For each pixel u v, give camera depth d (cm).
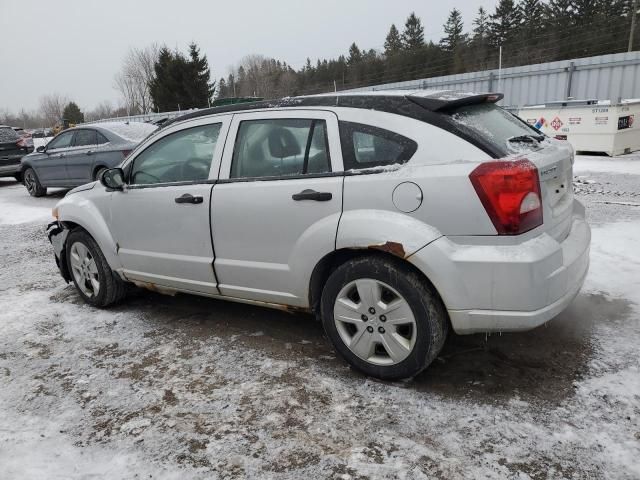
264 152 330
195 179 365
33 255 654
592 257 496
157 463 242
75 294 491
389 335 289
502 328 263
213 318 412
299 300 325
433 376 304
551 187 289
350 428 260
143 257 398
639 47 2908
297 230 310
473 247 259
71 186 1097
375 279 286
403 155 277
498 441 244
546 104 1312
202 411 281
